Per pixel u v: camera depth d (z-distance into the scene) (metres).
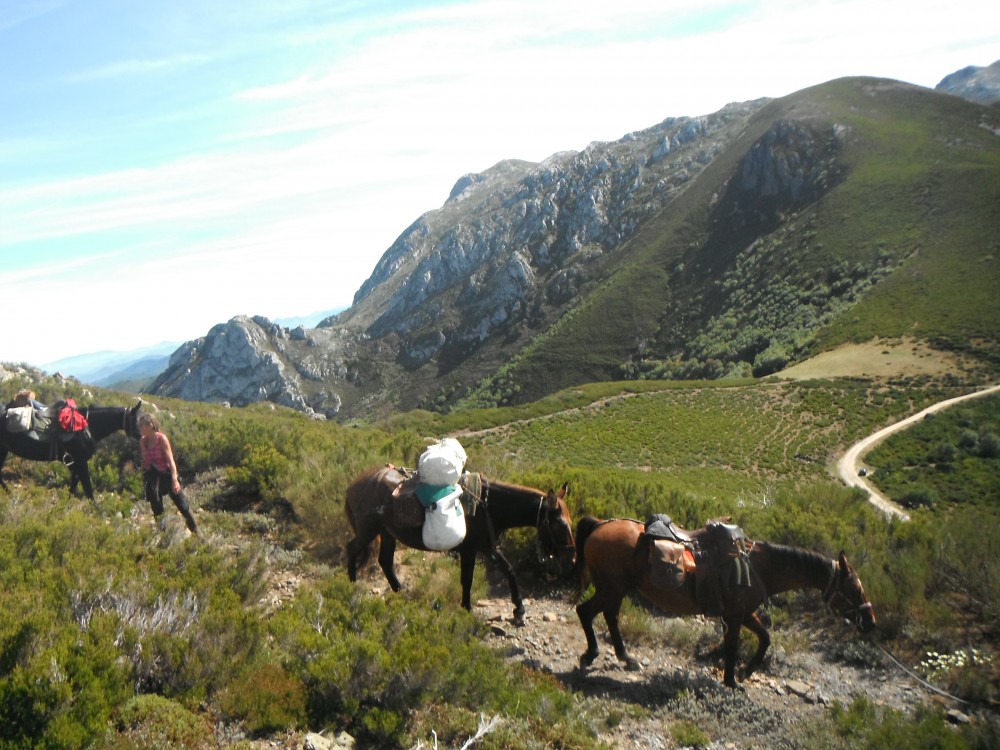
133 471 11.83
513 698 5.36
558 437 58.69
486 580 8.67
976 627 7.30
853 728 5.27
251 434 13.23
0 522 7.77
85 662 4.30
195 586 6.02
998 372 68.81
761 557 6.38
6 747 3.73
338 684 4.90
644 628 7.46
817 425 63.50
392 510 6.85
